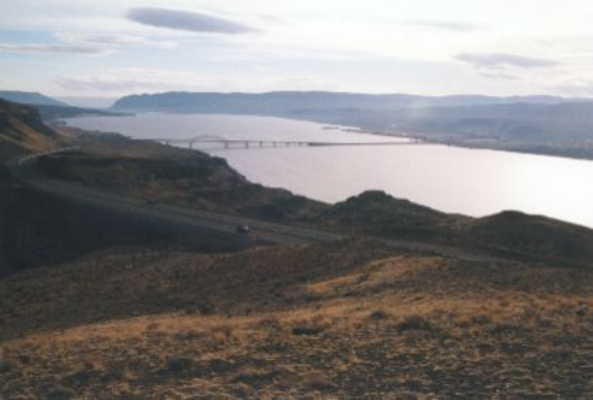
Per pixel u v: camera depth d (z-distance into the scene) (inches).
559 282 1190.9
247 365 569.9
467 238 2524.6
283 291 1358.3
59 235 3186.5
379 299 1088.2
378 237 2632.9
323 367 556.7
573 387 483.5
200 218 3248.0
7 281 2134.6
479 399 466.9
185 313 1166.3
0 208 3309.5
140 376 548.7
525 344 605.9
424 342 631.2
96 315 1330.0
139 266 2039.9
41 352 685.9
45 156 5068.9
